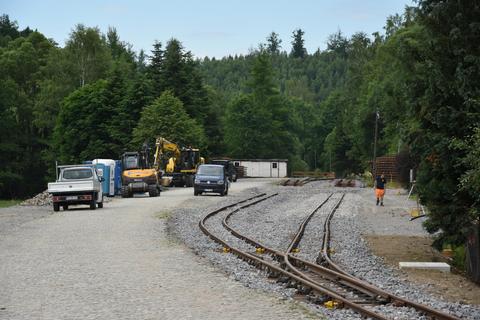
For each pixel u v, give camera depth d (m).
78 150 81.75
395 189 64.38
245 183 74.88
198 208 35.69
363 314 11.08
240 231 26.05
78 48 92.81
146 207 35.28
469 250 18.14
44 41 105.19
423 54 20.22
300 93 198.75
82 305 11.36
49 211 34.44
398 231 28.00
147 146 50.88
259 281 14.20
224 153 99.81
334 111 153.12
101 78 91.38
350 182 82.06
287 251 19.98
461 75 18.81
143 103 78.88
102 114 79.94
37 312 10.82
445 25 19.86
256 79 116.62
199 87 94.75
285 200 46.97
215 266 16.12
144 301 11.71
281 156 117.69
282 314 10.75
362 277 16.55
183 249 18.95
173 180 64.25
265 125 113.81
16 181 89.00
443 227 19.86
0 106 85.19
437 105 19.47
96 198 34.50
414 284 16.16
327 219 31.52
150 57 88.00
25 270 15.10
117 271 14.96
